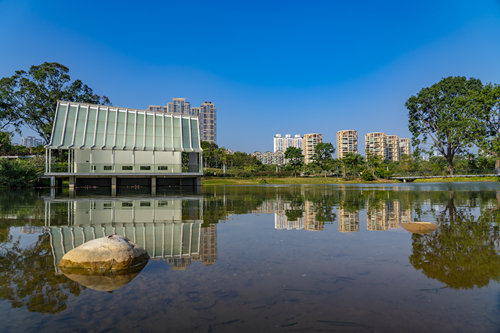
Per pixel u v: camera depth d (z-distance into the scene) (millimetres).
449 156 52875
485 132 43719
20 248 4645
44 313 2391
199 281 3068
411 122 55562
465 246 4469
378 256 3939
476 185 32438
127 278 3219
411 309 2363
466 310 2330
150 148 30109
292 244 4730
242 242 4922
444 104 50406
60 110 28547
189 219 7773
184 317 2275
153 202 13180
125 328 2111
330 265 3564
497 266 3443
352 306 2430
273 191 23500
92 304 2555
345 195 17344
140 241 5066
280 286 2893
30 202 13047
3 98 39031
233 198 15648
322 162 86688
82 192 21828
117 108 31125
